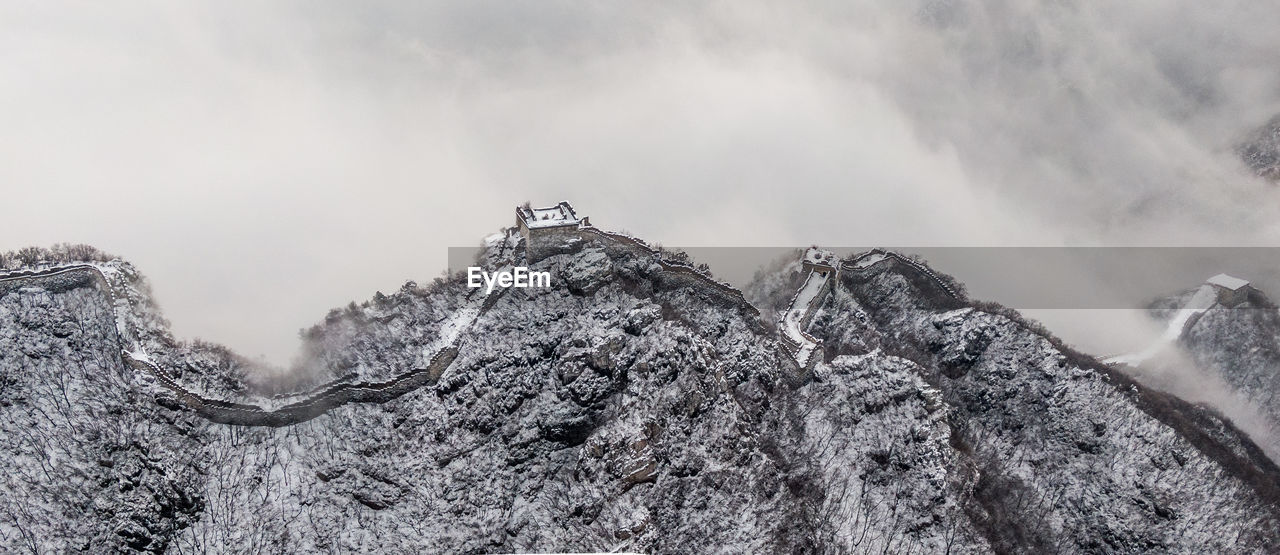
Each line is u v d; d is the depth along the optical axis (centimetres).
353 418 18938
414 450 18812
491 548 18100
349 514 17938
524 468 19000
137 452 17238
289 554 17175
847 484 19825
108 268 19425
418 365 19412
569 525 18312
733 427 19500
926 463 19888
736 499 18775
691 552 18112
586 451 18800
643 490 18562
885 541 18950
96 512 16538
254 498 17638
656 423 19025
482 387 19388
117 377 17938
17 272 18388
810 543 18612
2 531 15925
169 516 17012
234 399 18438
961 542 18975
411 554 17725
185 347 18725
